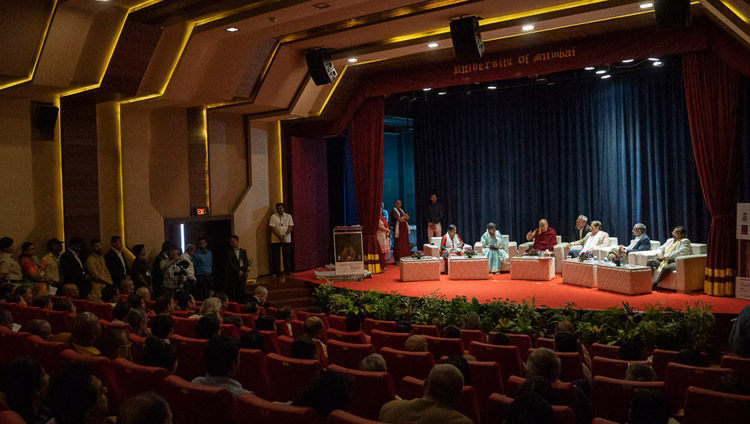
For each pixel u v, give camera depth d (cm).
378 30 1010
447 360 386
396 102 1638
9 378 291
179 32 979
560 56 1065
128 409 205
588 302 990
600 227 1299
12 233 1005
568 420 285
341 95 1319
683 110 1304
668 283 1068
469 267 1276
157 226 1184
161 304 653
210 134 1298
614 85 1384
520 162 1522
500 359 518
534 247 1332
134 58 941
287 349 530
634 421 265
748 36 778
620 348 529
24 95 946
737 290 990
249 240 1362
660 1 757
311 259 1481
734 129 991
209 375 359
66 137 1067
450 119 1599
